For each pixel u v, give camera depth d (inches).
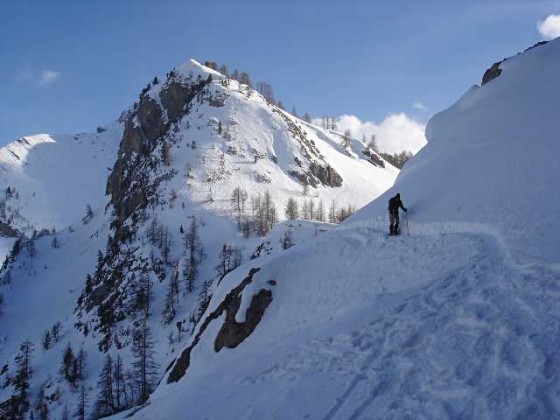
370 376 608.7
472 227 971.9
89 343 4704.7
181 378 1043.9
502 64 1813.5
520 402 472.1
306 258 1122.0
